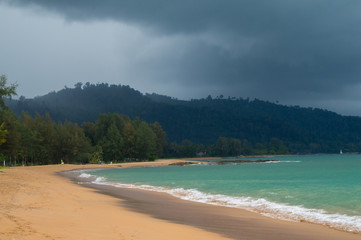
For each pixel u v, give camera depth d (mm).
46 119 128250
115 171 75625
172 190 31219
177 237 11484
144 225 13609
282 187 33344
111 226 12633
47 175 53531
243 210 19641
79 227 11836
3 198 18375
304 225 15344
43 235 9812
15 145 73062
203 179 45656
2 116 65688
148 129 147375
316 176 49562
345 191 29172
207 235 12461
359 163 103000
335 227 14953
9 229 10156
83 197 23781
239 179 44969
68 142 117688
